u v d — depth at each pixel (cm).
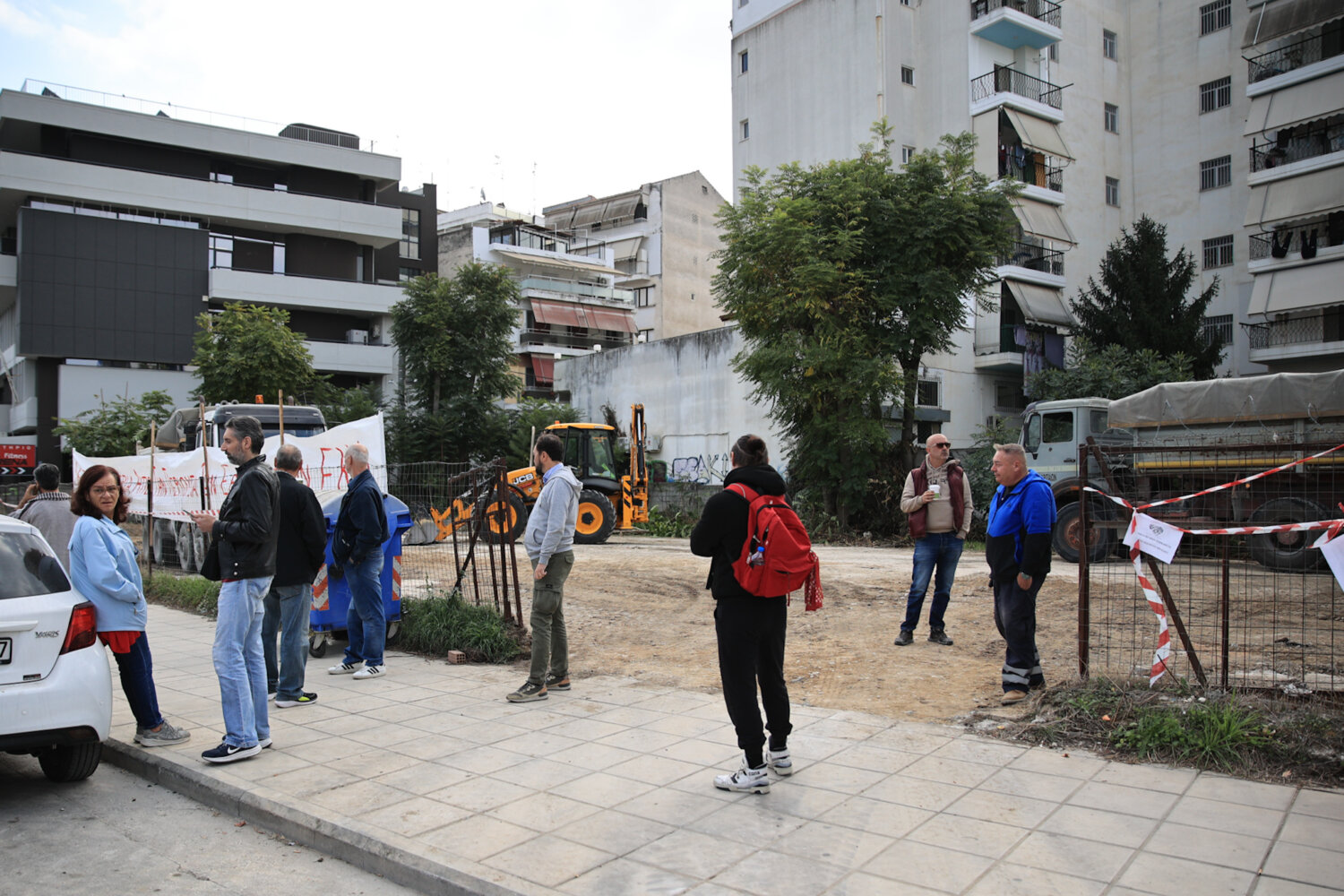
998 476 611
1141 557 577
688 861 367
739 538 449
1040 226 2998
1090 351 2734
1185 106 3259
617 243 5981
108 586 511
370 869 392
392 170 3938
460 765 500
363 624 737
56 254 3228
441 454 3191
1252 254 2958
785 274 2164
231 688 514
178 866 400
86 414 2980
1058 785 445
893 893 334
